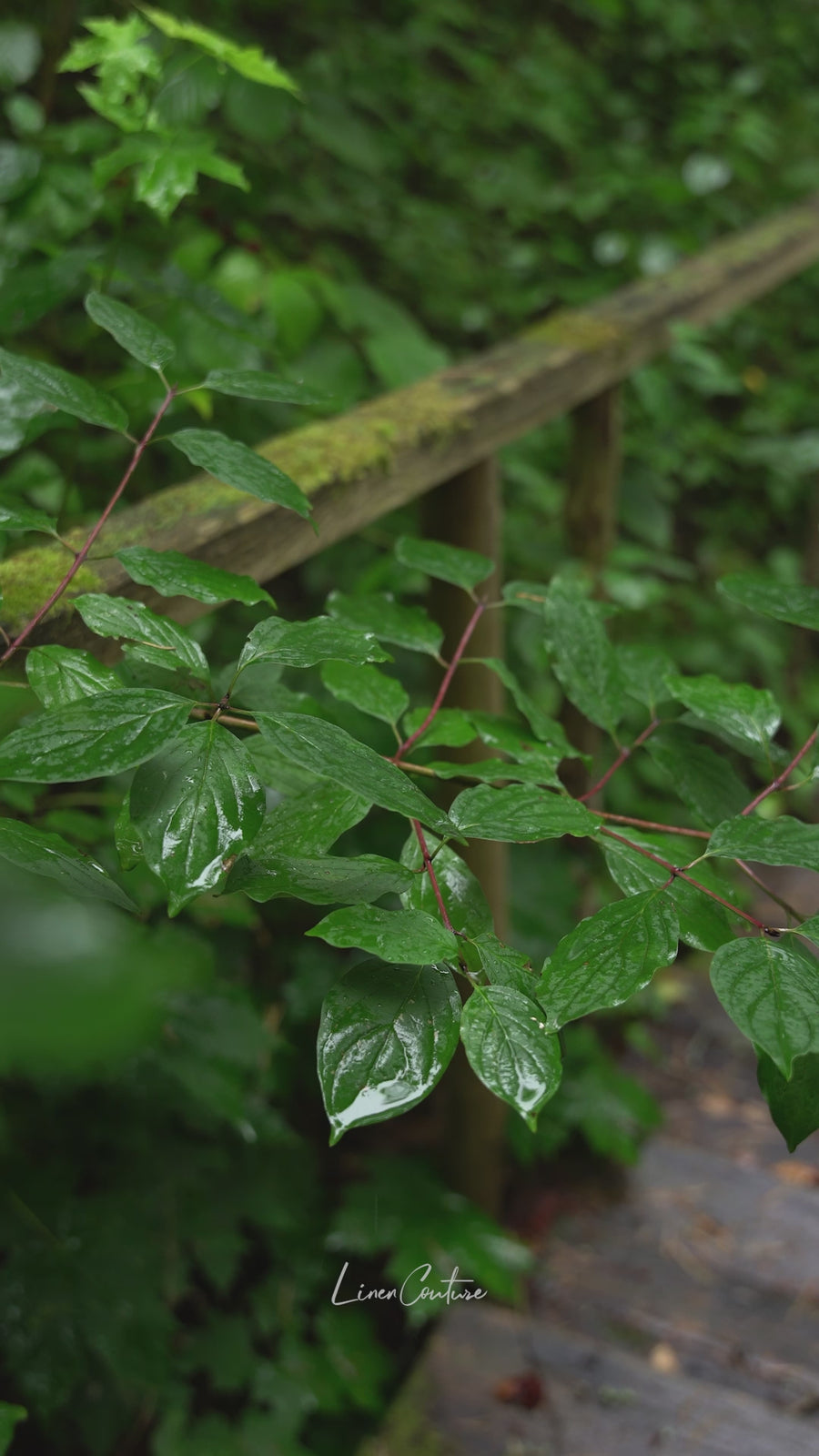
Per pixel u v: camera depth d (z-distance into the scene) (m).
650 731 1.03
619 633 2.47
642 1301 1.89
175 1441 1.65
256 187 1.99
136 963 0.65
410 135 3.04
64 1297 1.50
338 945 0.78
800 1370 1.77
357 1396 1.78
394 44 3.12
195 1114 1.63
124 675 0.95
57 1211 1.56
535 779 0.93
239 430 1.79
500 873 1.70
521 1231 2.02
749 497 3.66
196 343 1.42
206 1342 1.77
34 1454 1.61
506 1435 1.66
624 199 3.63
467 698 1.61
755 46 4.40
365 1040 0.79
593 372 1.86
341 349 1.81
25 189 1.32
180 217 1.75
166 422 1.70
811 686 3.32
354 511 1.23
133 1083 1.54
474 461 1.51
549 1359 1.78
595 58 4.05
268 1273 1.90
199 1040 1.41
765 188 4.22
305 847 0.87
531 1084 0.77
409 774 0.99
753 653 3.16
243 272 1.68
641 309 2.08
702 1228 2.04
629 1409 1.70
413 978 0.80
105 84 1.26
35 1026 0.63
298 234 2.50
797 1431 1.66
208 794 0.80
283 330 1.66
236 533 1.08
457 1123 1.91
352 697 0.98
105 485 1.72
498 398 1.53
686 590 3.20
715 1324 1.85
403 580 1.67
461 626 1.58
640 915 0.82
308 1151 1.87
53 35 1.65
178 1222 1.67
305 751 0.80
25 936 0.65
